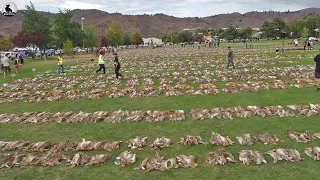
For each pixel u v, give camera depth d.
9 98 19.53
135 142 10.29
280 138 10.40
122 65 37.88
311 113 12.72
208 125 12.09
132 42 157.75
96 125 12.80
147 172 8.38
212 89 18.41
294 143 9.93
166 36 180.50
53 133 12.06
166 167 8.48
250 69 27.36
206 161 8.84
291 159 8.66
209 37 158.75
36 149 10.23
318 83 17.33
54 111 15.69
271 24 145.00
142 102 16.59
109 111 15.16
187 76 25.22
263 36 154.50
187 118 13.17
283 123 11.88
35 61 54.69
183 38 164.25
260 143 10.02
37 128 12.77
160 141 10.25
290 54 43.03
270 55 42.78
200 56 47.72
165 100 16.75
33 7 67.31
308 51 47.78
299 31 128.62
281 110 13.17
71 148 10.21
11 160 9.27
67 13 70.75
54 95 19.55
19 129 12.76
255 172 8.12
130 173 8.38
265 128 11.42
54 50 84.94
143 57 52.00
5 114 15.29
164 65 34.97
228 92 17.86
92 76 27.94
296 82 20.06
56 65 43.81
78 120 13.40
